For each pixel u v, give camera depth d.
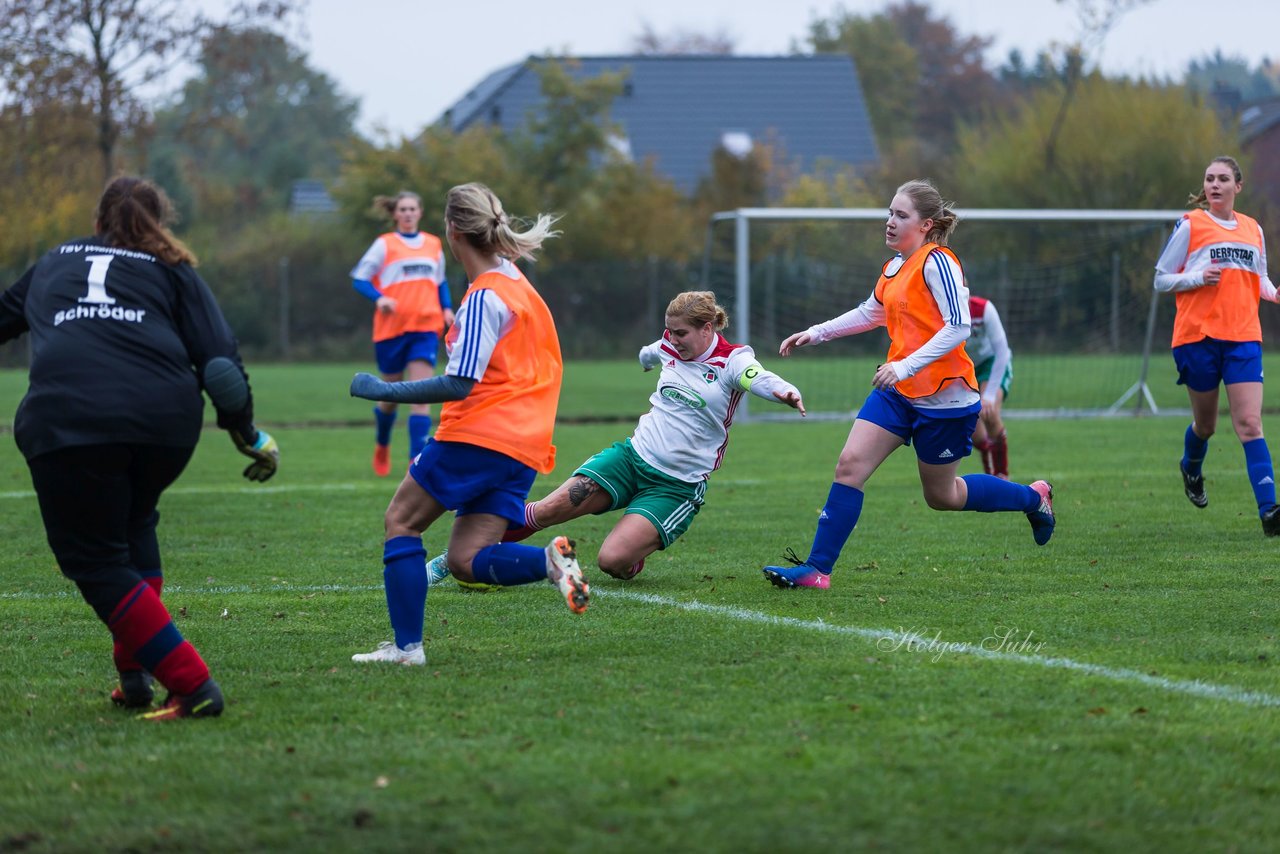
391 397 10.91
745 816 7.70
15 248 80.06
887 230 15.27
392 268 28.39
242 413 9.96
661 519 15.28
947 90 182.50
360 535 20.02
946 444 15.27
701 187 98.44
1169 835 7.46
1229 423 39.06
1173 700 10.08
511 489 11.52
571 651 11.94
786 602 14.34
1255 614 13.36
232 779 8.48
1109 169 86.44
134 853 7.38
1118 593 14.62
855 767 8.51
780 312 69.56
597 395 55.09
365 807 7.92
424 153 87.88
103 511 9.60
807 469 29.22
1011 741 9.05
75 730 9.77
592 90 90.69
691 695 10.31
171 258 9.89
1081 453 31.70
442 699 10.34
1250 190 84.19
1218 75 120.06
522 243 11.45
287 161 161.88
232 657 11.94
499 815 7.75
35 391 9.44
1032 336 66.06
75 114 65.31
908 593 14.81
